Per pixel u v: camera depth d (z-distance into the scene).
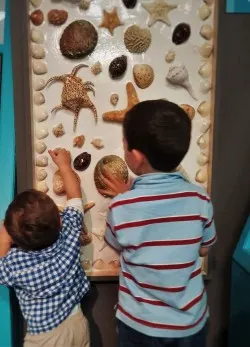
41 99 1.00
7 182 0.99
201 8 1.00
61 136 1.02
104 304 1.11
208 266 1.10
